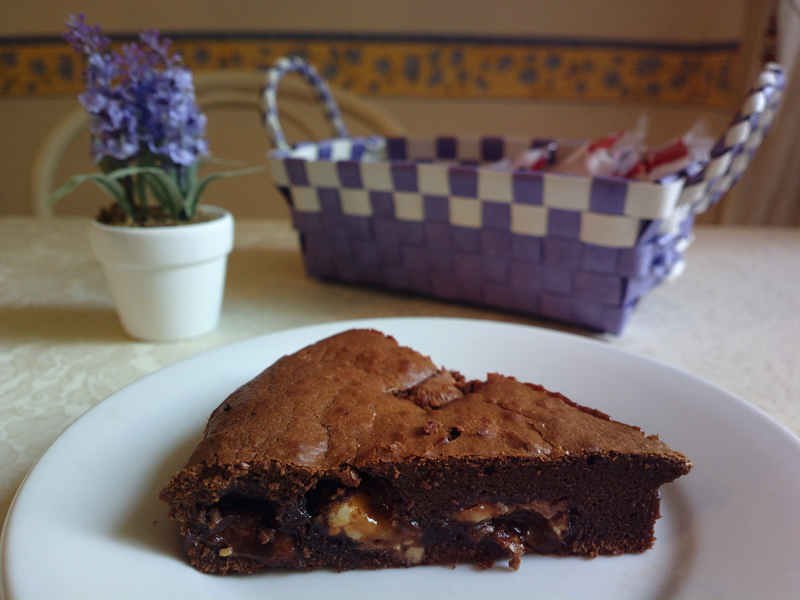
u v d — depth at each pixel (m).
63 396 0.29
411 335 0.32
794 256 0.49
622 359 0.30
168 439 0.25
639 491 0.24
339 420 0.24
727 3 0.64
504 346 0.31
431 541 0.24
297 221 0.41
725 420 0.26
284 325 0.36
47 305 0.39
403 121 0.77
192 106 0.33
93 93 0.31
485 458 0.23
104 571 0.20
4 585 0.19
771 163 0.59
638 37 0.70
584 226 0.32
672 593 0.21
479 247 0.36
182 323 0.34
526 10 0.70
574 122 0.75
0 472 0.24
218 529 0.22
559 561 0.24
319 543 0.23
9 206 0.83
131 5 0.74
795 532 0.21
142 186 0.33
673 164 0.37
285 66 0.43
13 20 0.74
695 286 0.43
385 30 0.73
